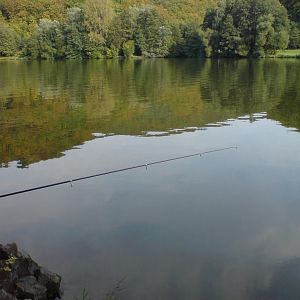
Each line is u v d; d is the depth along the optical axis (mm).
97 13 76938
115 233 9047
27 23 89062
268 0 70250
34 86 35906
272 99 26750
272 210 9945
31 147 16094
